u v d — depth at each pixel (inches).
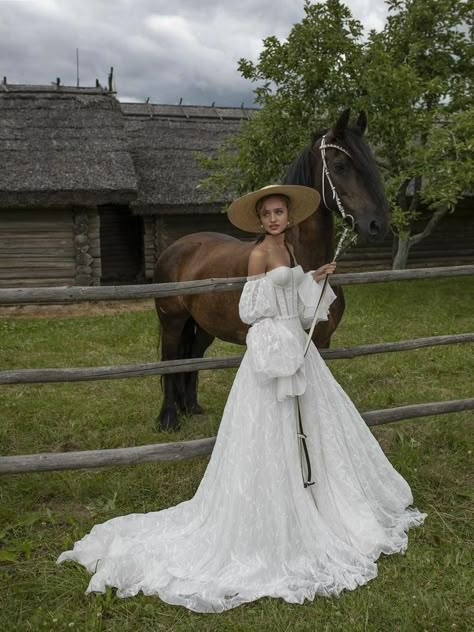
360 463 113.6
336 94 373.1
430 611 94.3
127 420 187.5
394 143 392.8
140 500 134.3
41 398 209.3
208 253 158.6
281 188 102.3
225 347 287.3
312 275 110.4
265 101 386.6
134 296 125.9
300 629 91.0
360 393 211.8
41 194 430.9
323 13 365.1
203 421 182.2
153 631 92.1
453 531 117.7
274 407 103.3
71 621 94.3
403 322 329.7
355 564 103.3
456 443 158.7
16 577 106.7
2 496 135.0
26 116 486.0
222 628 92.0
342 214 129.7
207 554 103.2
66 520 126.3
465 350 265.0
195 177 531.2
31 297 119.7
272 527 101.2
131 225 608.1
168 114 609.0
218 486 106.7
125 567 103.0
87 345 292.4
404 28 460.1
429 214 585.0
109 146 473.7
